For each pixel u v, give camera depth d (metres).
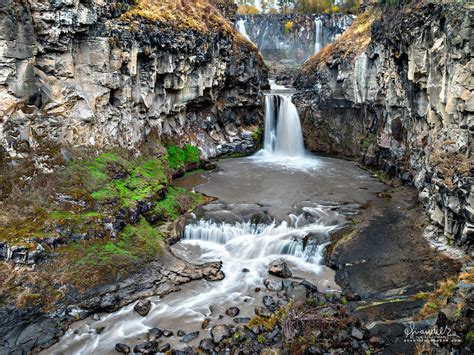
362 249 21.30
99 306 17.48
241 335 15.68
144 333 16.34
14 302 16.50
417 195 27.44
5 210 19.09
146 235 21.88
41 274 17.62
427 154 25.38
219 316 17.28
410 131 30.20
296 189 30.56
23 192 20.14
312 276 20.14
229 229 23.88
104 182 23.33
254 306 17.97
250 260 21.75
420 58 26.00
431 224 22.50
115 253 19.83
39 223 19.05
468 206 18.41
